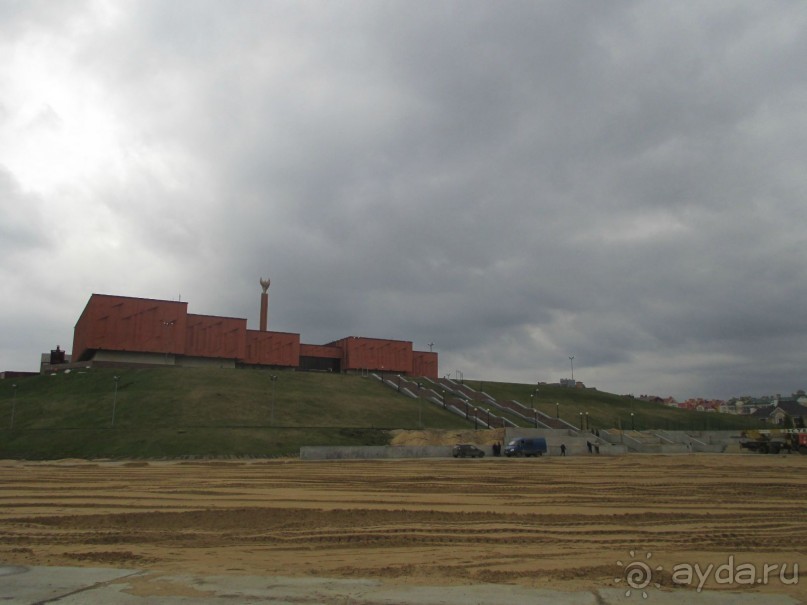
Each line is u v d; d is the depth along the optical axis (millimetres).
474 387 126125
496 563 10812
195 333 112625
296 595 8055
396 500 21234
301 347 132750
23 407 80312
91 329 101938
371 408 92062
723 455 64000
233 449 58719
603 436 80250
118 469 39562
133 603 7664
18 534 14094
